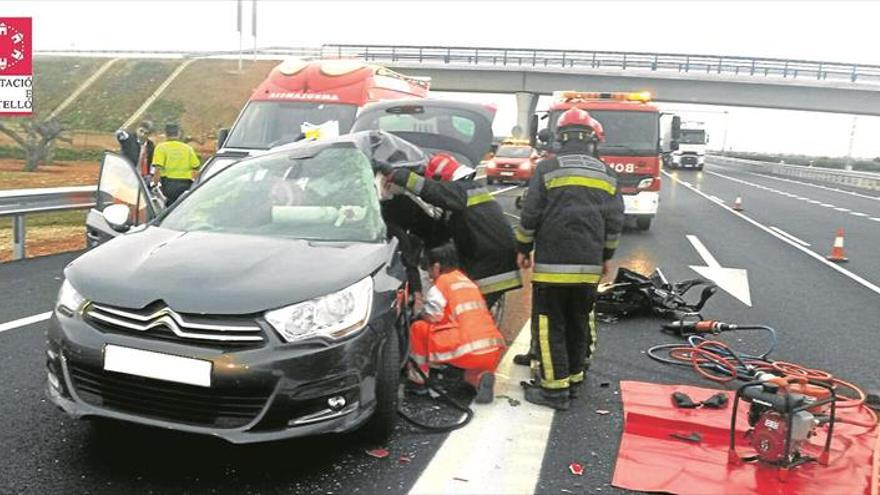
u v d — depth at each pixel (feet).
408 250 15.57
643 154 42.63
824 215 62.39
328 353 10.34
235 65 197.26
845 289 28.45
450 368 15.30
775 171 175.01
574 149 14.52
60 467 10.84
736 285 28.71
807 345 20.03
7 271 25.91
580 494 10.84
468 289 14.61
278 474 11.00
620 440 12.92
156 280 10.48
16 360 15.74
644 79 164.14
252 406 10.00
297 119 32.27
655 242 41.06
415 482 10.95
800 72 158.81
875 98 156.56
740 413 13.96
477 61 172.24
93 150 114.32
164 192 33.71
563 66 169.07
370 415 11.23
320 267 11.22
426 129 21.54
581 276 14.07
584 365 15.64
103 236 15.02
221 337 9.93
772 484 11.21
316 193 13.94
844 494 10.91
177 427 10.05
